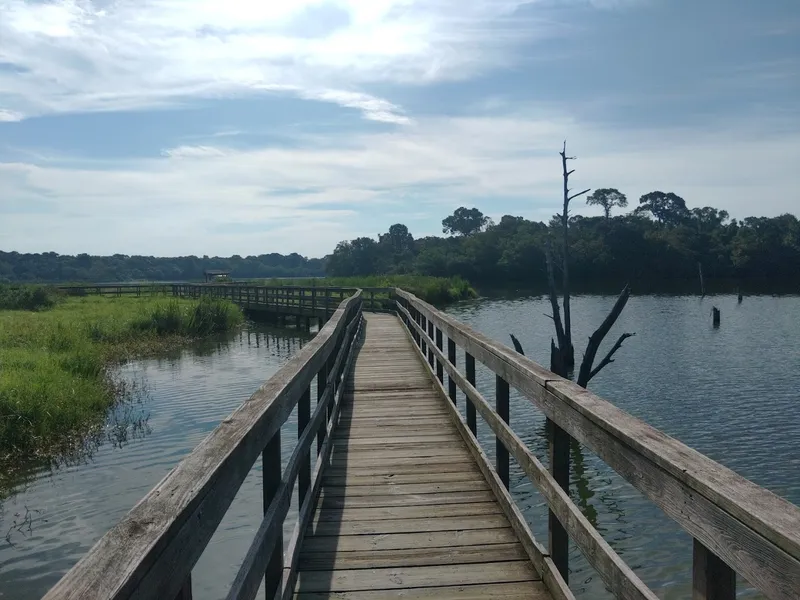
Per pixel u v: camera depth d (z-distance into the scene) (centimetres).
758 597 541
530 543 342
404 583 321
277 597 273
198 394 1287
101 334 2005
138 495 748
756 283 6253
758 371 1596
